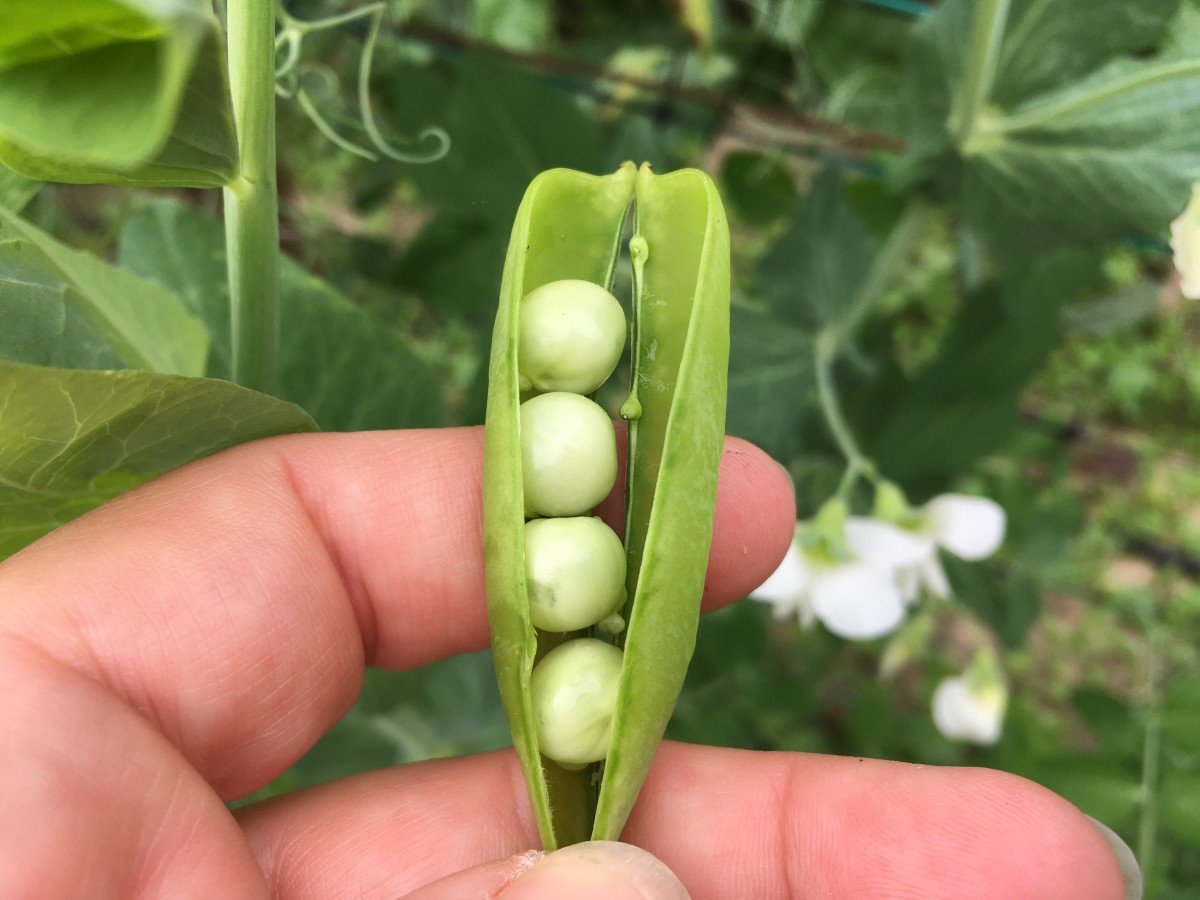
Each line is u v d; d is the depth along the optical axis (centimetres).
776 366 14
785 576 13
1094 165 12
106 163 5
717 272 7
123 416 7
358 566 10
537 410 8
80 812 7
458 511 10
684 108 19
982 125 13
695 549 7
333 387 12
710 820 10
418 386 12
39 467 8
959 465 16
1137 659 25
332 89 14
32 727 7
